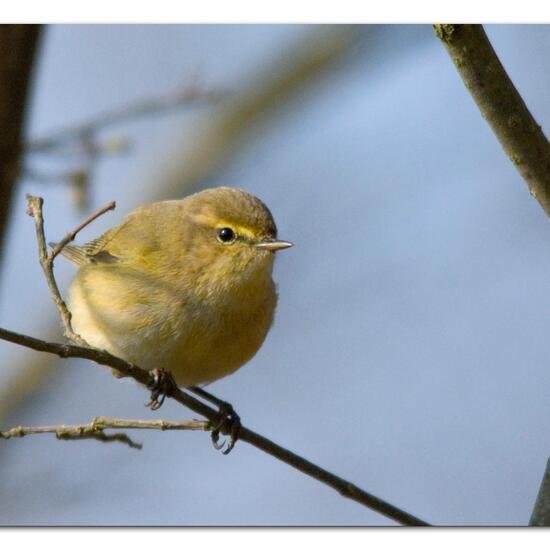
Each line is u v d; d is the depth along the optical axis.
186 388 11.88
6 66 11.40
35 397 16.48
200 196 11.75
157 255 11.23
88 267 11.55
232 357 11.48
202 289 11.12
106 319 11.11
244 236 11.23
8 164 11.76
